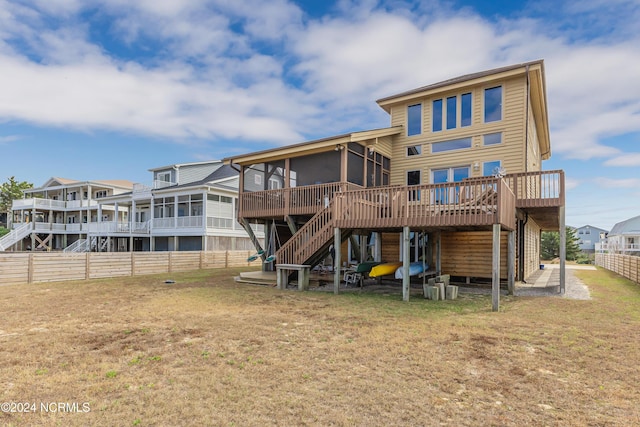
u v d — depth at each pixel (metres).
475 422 3.08
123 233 26.45
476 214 8.13
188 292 10.37
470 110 13.28
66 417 3.17
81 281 13.29
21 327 6.27
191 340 5.44
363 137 12.66
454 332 5.81
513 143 12.29
